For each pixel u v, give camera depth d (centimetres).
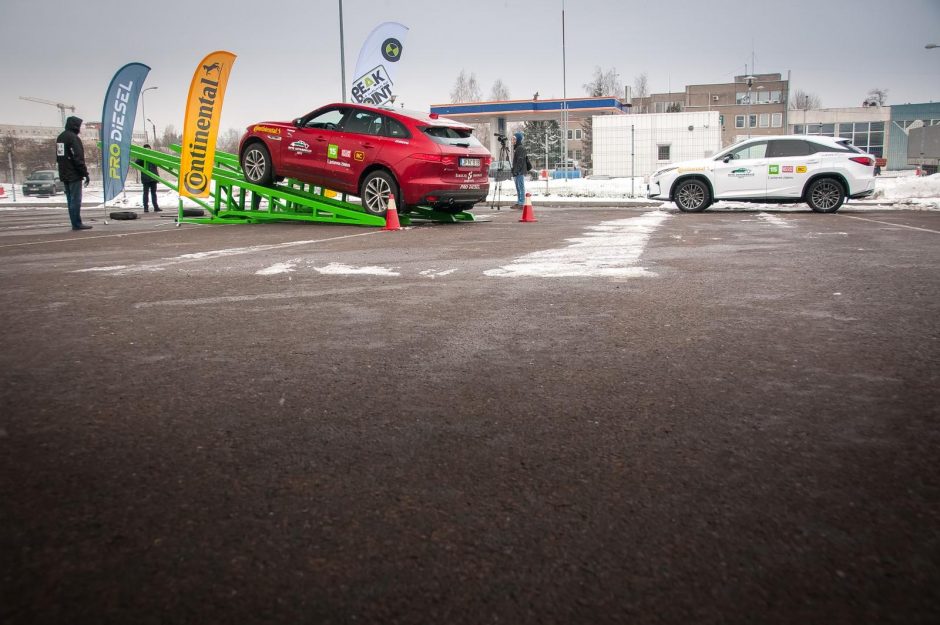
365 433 257
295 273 655
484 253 805
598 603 155
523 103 4903
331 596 158
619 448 242
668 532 186
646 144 4131
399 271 665
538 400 293
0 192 3875
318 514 197
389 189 1165
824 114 7762
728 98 9331
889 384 310
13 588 161
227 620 150
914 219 1333
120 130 1364
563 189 2877
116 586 162
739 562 171
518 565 170
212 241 964
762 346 378
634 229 1136
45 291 568
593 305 498
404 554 176
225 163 1407
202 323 446
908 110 7569
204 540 183
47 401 295
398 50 1772
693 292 546
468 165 1187
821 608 153
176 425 266
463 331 420
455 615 152
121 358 363
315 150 1232
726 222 1288
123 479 219
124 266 709
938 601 155
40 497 207
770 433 254
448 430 260
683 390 304
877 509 197
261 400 295
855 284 579
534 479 218
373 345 387
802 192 1559
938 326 423
